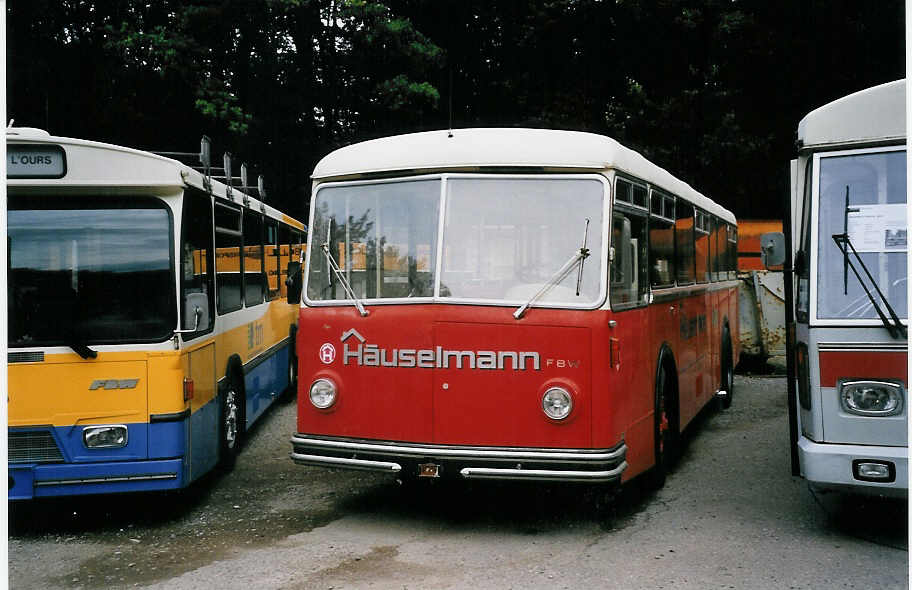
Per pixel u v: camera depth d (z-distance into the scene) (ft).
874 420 18.51
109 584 17.97
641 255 23.32
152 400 21.52
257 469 28.58
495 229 20.80
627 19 73.26
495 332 20.25
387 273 21.34
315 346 21.74
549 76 78.95
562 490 25.05
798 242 20.70
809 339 19.22
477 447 20.18
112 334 21.54
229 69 68.54
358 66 68.90
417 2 73.46
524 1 76.33
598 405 19.90
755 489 25.02
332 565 18.74
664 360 25.55
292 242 45.11
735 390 45.57
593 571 18.06
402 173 21.58
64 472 21.04
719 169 74.79
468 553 19.44
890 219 19.10
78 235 21.75
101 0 63.87
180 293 21.97
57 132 65.82
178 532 21.66
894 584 17.08
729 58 70.79
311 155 75.31
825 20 66.49
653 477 24.40
